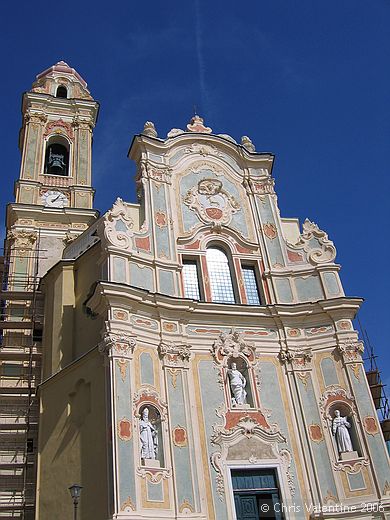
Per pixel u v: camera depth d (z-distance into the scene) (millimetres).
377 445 24312
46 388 25406
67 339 26469
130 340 23703
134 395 22828
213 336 26250
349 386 25719
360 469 23906
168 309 25562
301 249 29703
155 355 24516
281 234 30250
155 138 30500
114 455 20984
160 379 24078
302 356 26594
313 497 23406
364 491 23453
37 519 22609
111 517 20031
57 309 27531
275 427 24672
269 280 28625
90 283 27234
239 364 26172
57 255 34938
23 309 30844
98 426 22453
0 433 26594
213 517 22094
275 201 31422
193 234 28766
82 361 24469
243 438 24078
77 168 39469
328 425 25016
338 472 23969
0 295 29391
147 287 26188
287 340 26953
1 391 27500
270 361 26438
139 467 21422
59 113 41906
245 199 31109
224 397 24891
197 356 25562
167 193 29484
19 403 27766
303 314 27375
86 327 26125
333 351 26656
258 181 31844
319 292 28438
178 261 27844
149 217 28188
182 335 25500
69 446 23125
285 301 28172
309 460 24203
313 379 26109
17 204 35625
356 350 26531
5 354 28156
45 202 37312
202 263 28297
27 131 40156
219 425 24109
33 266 34031
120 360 23078
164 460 22234
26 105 41531
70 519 21531
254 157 32344
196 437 23484
